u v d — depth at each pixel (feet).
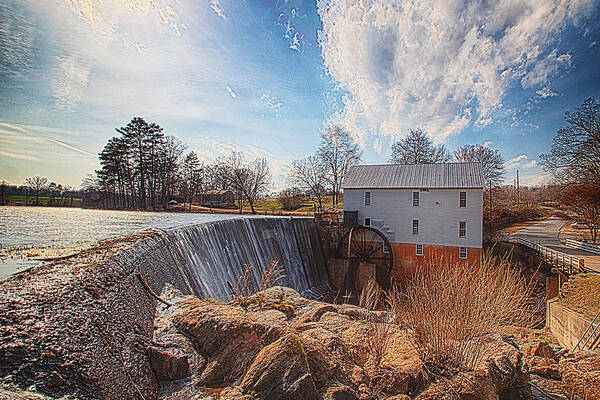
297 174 141.38
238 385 13.41
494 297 20.66
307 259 73.61
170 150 153.69
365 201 79.66
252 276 50.47
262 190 164.66
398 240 76.23
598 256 62.85
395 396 12.87
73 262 20.02
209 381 14.14
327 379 13.11
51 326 11.81
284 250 66.03
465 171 75.56
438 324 16.33
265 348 13.82
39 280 16.16
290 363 12.50
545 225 134.21
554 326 39.22
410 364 15.25
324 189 142.72
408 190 75.46
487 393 14.06
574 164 80.59
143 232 33.63
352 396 12.35
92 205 139.44
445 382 14.21
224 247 47.09
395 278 75.15
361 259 76.84
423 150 146.00
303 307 28.32
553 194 98.78
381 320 21.74
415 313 19.88
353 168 87.45
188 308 20.13
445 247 72.23
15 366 9.48
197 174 173.27
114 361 12.19
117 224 52.60
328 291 73.77
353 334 19.71
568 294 41.83
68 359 10.57
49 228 46.29
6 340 10.34
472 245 70.03
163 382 13.79
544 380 19.47
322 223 82.84
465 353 16.39
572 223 127.85
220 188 205.36
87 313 13.74
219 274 41.91
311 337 16.17
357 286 74.18
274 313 23.54
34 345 10.51
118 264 21.07
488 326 17.87
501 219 134.31
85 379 10.32
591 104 77.36
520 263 64.59
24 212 84.94
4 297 13.48
